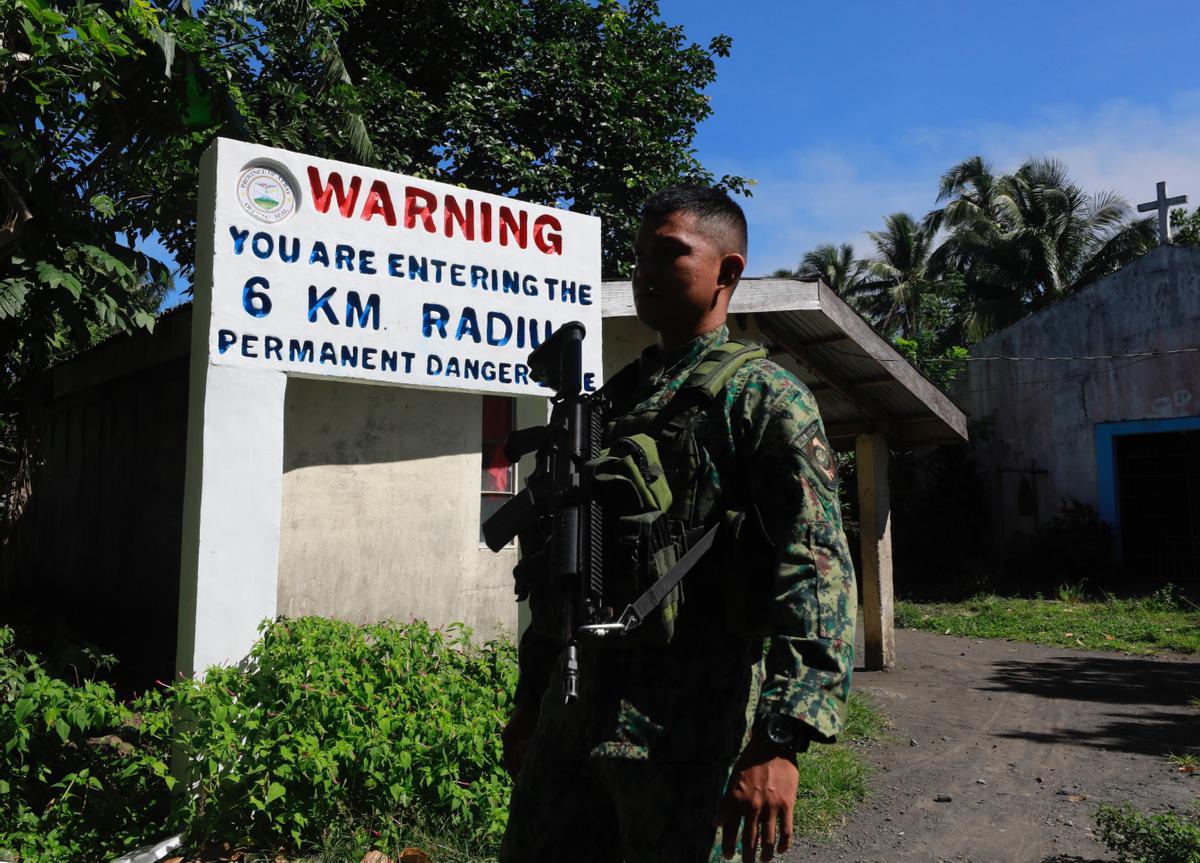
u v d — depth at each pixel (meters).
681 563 1.56
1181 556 15.23
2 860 3.34
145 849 3.44
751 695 1.65
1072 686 8.18
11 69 5.53
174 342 7.00
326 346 4.96
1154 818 3.73
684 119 14.71
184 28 6.35
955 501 16.55
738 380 1.62
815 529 1.48
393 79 12.37
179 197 7.52
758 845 1.38
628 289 6.47
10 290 5.41
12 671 4.33
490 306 5.61
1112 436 15.24
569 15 14.10
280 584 6.05
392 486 6.57
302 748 3.54
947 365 17.42
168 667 6.55
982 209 26.45
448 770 3.73
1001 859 4.01
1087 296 15.70
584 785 1.72
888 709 7.08
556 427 1.83
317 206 4.99
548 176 12.93
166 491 7.11
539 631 1.77
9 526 10.42
